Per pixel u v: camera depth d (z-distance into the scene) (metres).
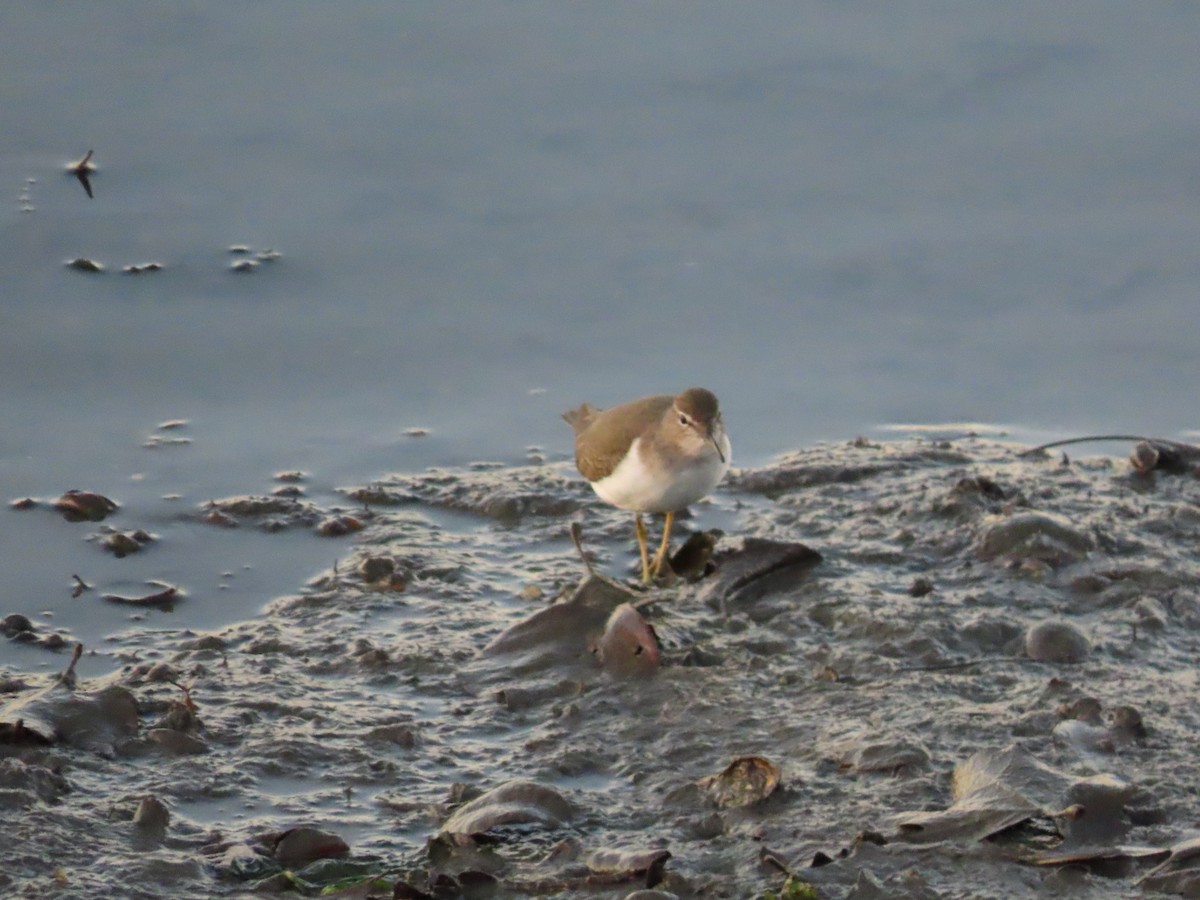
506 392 15.10
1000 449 14.30
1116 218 16.81
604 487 12.16
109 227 16.36
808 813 8.27
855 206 17.12
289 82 18.33
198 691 9.92
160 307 15.61
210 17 19.06
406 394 15.01
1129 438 13.94
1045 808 7.95
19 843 7.92
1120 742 8.91
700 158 17.66
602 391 15.08
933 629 10.59
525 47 18.97
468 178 17.33
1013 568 11.72
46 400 14.46
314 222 16.69
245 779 8.83
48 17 18.97
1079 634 10.35
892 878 7.53
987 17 19.48
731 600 11.42
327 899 7.57
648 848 7.92
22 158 17.05
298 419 14.56
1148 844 7.82
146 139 17.47
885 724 9.26
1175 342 15.49
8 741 8.98
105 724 9.26
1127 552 11.91
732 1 19.66
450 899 7.63
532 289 16.16
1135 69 18.59
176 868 7.82
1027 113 18.16
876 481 13.70
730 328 15.88
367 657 10.46
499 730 9.53
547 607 10.74
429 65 18.59
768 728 9.32
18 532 12.60
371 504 13.37
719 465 11.87
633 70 18.69
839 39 19.19
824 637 10.73
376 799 8.67
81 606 11.54
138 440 14.06
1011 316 15.92
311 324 15.65
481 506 13.38
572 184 17.33
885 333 15.84
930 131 17.97
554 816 8.31
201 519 12.95
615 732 9.40
